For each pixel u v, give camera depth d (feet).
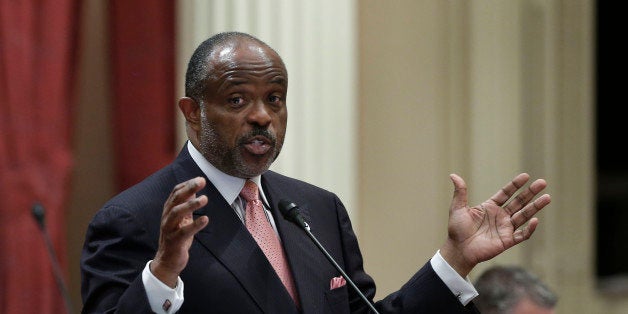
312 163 43.19
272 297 20.81
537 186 21.75
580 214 56.29
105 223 20.84
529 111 53.57
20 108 35.86
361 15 47.52
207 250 20.76
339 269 21.07
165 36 39.78
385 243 48.34
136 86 39.40
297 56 42.75
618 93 58.34
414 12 49.19
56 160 36.73
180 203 18.25
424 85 49.55
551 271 55.11
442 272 21.70
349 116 44.11
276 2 42.11
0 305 35.58
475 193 50.83
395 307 21.95
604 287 57.93
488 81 51.08
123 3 39.40
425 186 49.62
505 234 21.59
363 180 47.52
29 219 35.91
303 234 22.34
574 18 55.21
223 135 20.89
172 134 39.91
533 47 53.52
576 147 55.72
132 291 18.95
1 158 35.45
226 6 40.88
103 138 41.45
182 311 20.26
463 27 50.65
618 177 58.70
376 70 47.98
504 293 30.25
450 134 50.39
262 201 22.57
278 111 21.25
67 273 39.55
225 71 20.83
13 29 35.68
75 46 38.04
